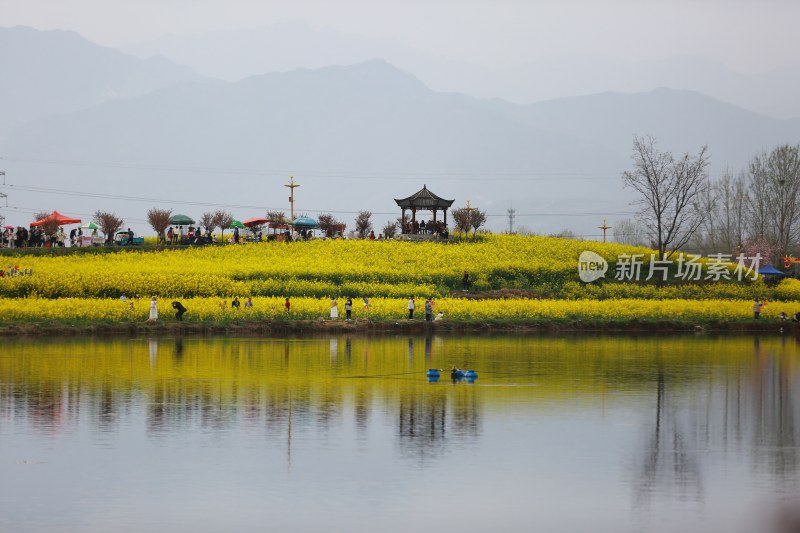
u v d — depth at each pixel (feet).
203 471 225.35
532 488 214.48
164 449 245.24
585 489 214.48
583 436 264.52
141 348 469.16
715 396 329.93
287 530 186.70
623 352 469.98
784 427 278.67
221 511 197.26
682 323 617.62
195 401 310.24
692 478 223.71
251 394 324.60
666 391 339.57
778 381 365.20
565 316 625.00
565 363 419.54
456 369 363.76
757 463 237.45
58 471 224.74
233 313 586.86
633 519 195.00
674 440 261.03
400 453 243.40
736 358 444.96
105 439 255.50
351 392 330.75
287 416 287.07
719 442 259.39
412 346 491.31
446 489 213.25
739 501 206.80
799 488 216.54
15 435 259.39
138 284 647.15
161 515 194.59
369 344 501.56
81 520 191.62
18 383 344.08
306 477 221.46
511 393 332.39
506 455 242.37
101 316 569.64
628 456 243.19
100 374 369.09
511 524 191.31
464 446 251.39
